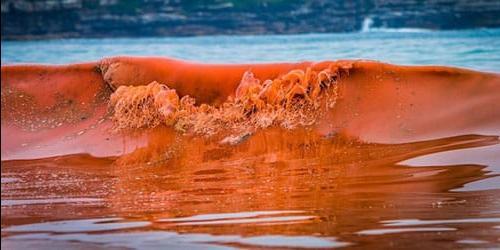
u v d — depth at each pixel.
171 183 21.75
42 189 21.69
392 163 21.86
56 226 17.67
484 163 21.08
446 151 22.44
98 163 24.81
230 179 21.72
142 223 17.62
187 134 26.06
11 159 25.84
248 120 26.28
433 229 16.05
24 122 28.48
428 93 25.98
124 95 28.14
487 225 16.17
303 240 15.62
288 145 24.44
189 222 17.50
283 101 26.45
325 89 26.53
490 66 27.66
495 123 24.17
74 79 30.08
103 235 16.75
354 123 25.17
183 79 28.25
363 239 15.55
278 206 18.52
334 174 21.39
